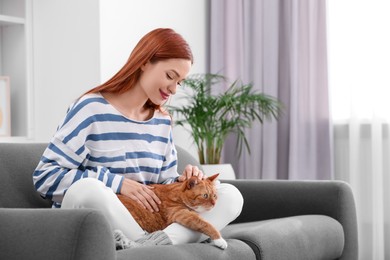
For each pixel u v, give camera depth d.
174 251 1.69
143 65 2.00
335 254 2.64
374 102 3.81
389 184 3.83
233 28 4.27
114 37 3.63
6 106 3.63
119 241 1.72
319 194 2.76
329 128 3.95
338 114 4.00
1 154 2.22
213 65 4.29
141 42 2.02
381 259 3.80
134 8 3.75
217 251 1.84
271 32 4.12
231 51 4.27
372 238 3.86
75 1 3.62
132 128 2.05
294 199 2.80
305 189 2.79
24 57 3.74
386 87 3.80
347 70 3.94
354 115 3.88
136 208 1.84
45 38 3.72
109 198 1.77
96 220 1.47
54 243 1.46
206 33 4.34
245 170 4.23
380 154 3.80
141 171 2.08
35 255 1.48
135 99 2.06
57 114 3.69
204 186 1.89
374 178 3.81
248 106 3.98
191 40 4.20
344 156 3.99
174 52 1.97
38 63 3.75
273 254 2.12
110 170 2.00
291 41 4.04
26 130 3.74
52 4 3.70
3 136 3.61
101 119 1.99
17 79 3.79
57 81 3.69
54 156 1.91
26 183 2.24
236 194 2.02
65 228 1.46
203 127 3.81
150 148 2.10
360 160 3.90
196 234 1.88
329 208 2.74
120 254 1.55
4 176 2.19
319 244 2.46
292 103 4.02
